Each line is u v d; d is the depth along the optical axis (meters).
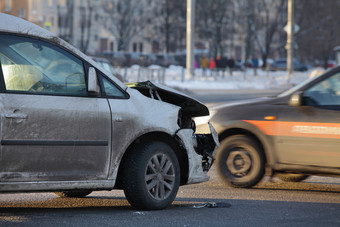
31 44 9.77
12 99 9.29
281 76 78.69
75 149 9.80
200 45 136.50
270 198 12.42
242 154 13.66
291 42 75.88
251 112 13.62
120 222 9.62
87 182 9.98
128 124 10.39
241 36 134.12
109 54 102.69
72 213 10.33
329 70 13.15
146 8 143.62
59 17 134.62
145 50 146.75
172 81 64.25
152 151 10.62
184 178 11.49
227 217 10.27
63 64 10.02
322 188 14.02
